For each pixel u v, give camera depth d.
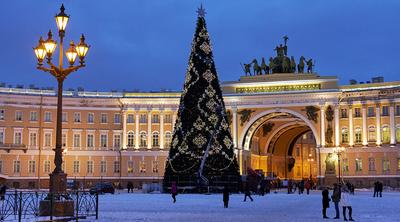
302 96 102.25
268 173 110.81
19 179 102.06
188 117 71.31
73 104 107.38
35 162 103.81
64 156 105.88
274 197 65.75
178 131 72.00
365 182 98.06
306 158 139.00
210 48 73.12
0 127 101.81
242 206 46.25
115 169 108.62
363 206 47.69
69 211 30.86
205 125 70.81
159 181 107.25
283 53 107.44
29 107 104.44
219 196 65.25
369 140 99.00
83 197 50.62
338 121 100.44
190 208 43.03
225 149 71.38
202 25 73.38
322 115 101.00
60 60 31.45
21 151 102.75
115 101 109.44
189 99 71.62
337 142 99.88
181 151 71.38
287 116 109.69
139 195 71.00
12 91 103.62
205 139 70.75
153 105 109.00
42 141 104.94
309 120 101.81
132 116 109.56
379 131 98.12
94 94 110.06
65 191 30.94
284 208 43.91
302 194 76.88
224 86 107.25
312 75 103.38
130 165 108.56
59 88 31.39
